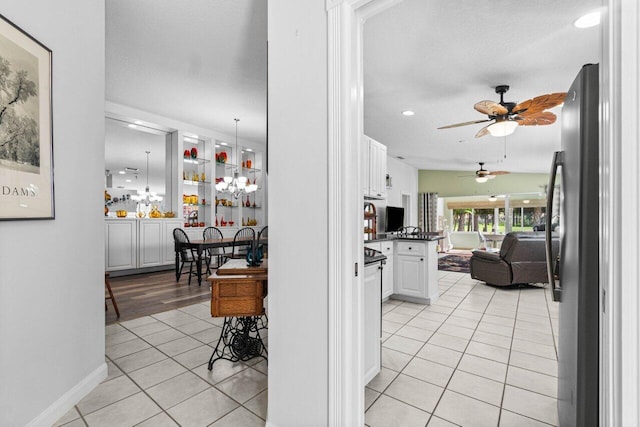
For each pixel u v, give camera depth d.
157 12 2.72
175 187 5.96
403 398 1.89
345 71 1.32
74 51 1.89
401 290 4.12
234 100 4.80
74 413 1.74
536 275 4.65
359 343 1.39
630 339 0.74
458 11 2.41
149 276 5.46
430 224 10.45
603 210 0.81
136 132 6.06
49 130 1.67
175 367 2.26
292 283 1.51
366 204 4.25
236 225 6.98
